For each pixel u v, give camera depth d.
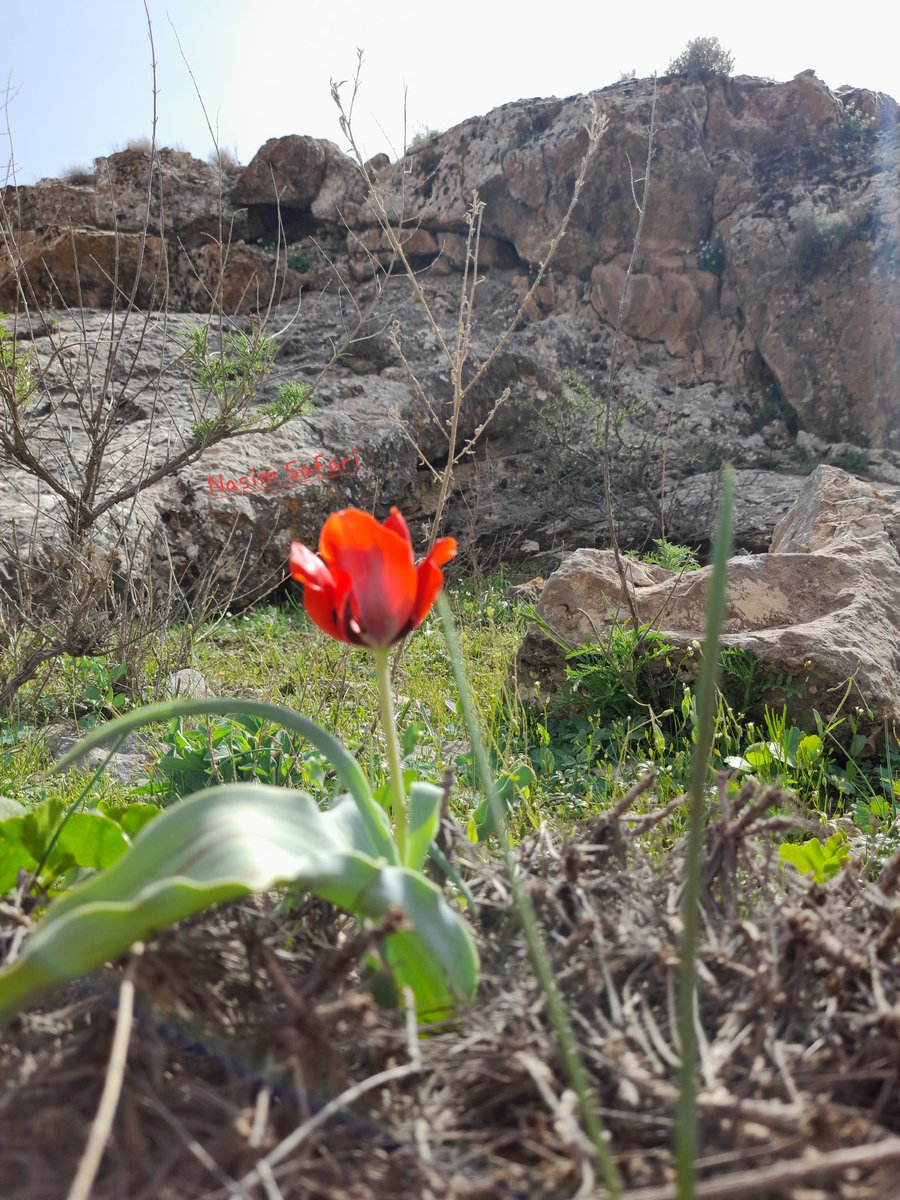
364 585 1.13
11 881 1.36
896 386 11.61
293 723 1.15
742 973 1.07
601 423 10.80
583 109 12.38
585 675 3.92
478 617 6.66
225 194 12.94
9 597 4.91
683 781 3.13
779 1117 0.82
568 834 2.45
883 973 1.10
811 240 11.79
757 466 11.59
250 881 0.87
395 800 1.21
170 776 3.02
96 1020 0.95
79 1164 0.80
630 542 10.24
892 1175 0.80
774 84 12.84
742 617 4.07
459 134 13.17
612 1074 0.93
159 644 5.09
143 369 8.85
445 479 3.46
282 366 10.56
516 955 1.17
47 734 4.07
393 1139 0.88
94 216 12.38
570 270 12.73
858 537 4.70
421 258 13.16
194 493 7.62
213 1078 0.93
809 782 3.12
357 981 1.14
